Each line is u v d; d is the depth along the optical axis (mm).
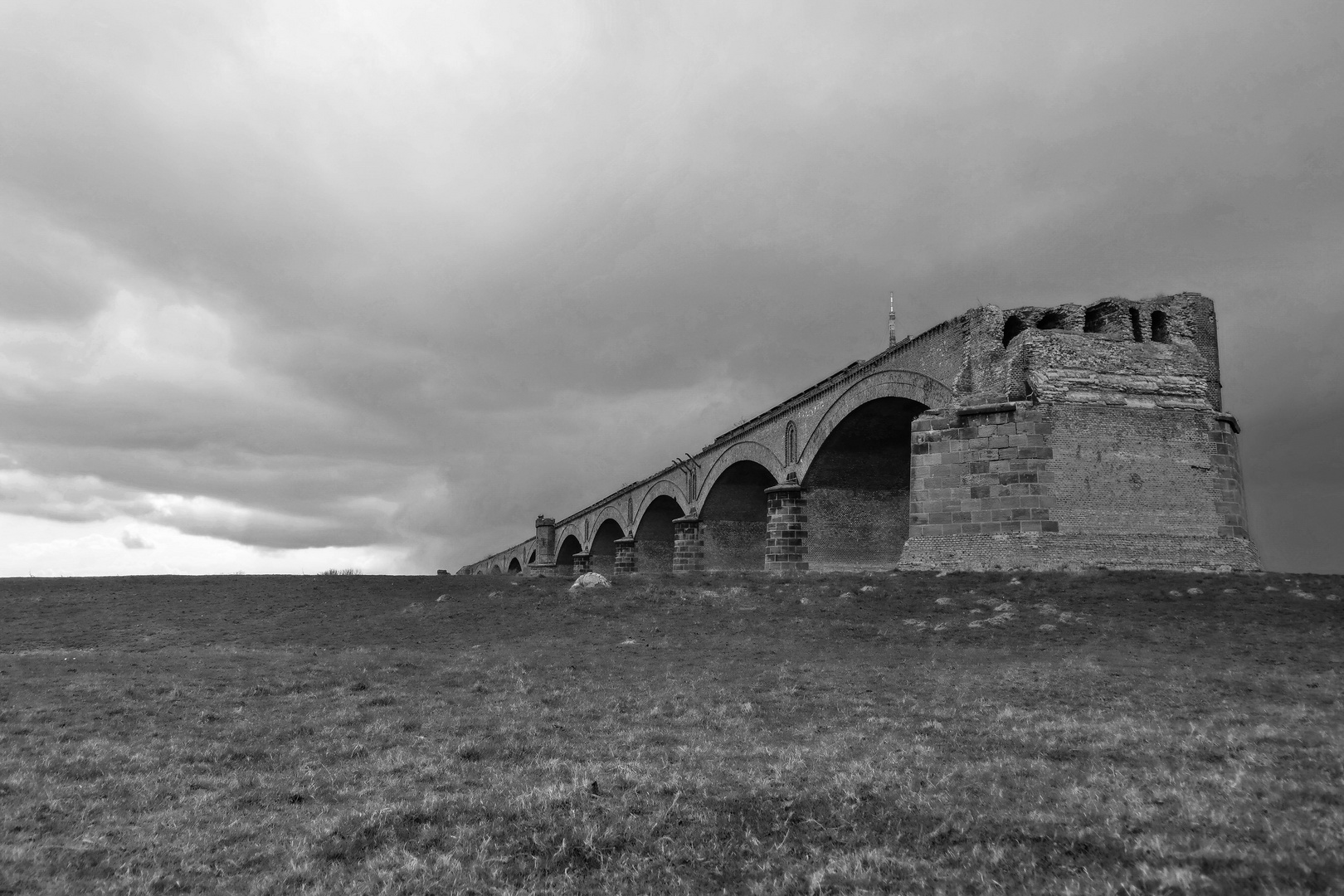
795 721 16953
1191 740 14203
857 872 9008
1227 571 35906
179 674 23156
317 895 8836
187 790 12516
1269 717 16047
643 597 35750
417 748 14820
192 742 15359
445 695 20016
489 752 14516
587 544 112625
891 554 55719
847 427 51375
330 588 44281
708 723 16781
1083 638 25828
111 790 12367
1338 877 8227
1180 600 29250
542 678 22266
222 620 37625
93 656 27422
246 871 9523
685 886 8922
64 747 14906
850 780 11984
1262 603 28203
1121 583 31906
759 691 20078
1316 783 11312
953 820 10336
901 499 56594
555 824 10523
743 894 8773
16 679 22297
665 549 94438
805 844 9906
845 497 56312
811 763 13242
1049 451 37469
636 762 13602
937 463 39531
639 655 26125
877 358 47500
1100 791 11406
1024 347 38812
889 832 10133
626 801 11336
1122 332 39844
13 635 35719
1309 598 28391
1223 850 8914
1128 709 17328
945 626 28000
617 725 16609
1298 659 22297
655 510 91375
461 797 11641
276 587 45219
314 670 23703
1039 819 10242
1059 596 30750
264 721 17078
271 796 12133
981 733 15367
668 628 30422
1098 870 8719
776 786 11820
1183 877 8266
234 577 49688
